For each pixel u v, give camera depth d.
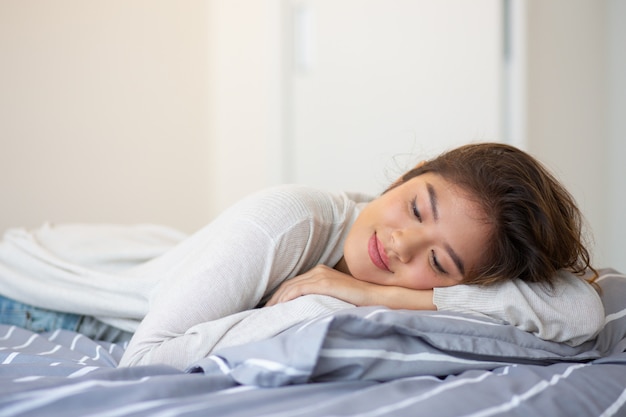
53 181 2.46
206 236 1.17
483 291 1.03
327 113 2.64
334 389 0.76
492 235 1.03
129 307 1.20
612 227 2.97
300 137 2.67
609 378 0.89
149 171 2.76
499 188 1.04
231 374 0.78
